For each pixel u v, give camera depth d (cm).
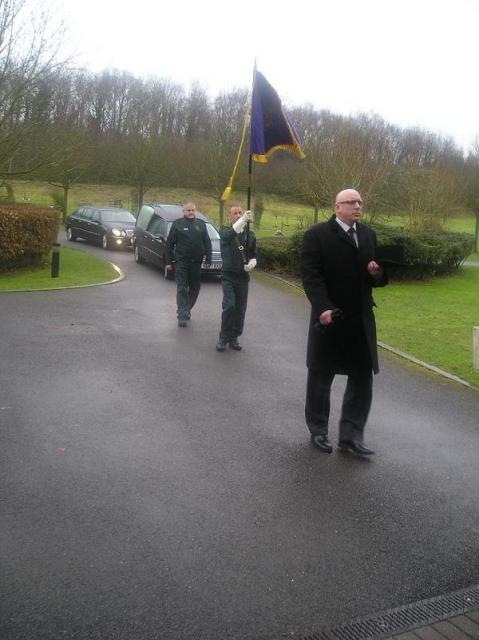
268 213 4100
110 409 571
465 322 1108
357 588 322
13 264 1484
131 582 315
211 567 332
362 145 2059
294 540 364
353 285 472
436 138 4181
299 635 285
